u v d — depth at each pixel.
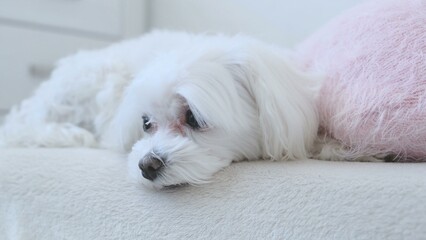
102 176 0.45
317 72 0.49
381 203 0.33
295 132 0.46
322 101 0.48
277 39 0.83
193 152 0.44
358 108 0.43
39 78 1.00
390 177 0.35
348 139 0.45
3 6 0.94
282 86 0.47
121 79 0.63
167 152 0.43
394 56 0.43
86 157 0.49
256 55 0.48
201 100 0.45
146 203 0.41
